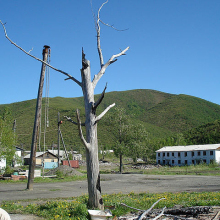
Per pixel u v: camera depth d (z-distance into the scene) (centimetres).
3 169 3123
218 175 3484
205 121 15825
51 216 870
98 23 1016
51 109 11381
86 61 942
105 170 5078
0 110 13288
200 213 874
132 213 927
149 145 7719
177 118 15975
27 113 10738
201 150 6438
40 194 1653
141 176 3425
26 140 7606
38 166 5728
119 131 4950
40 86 1917
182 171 4459
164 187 2009
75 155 7638
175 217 724
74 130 8894
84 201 1087
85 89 938
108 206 948
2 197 1512
